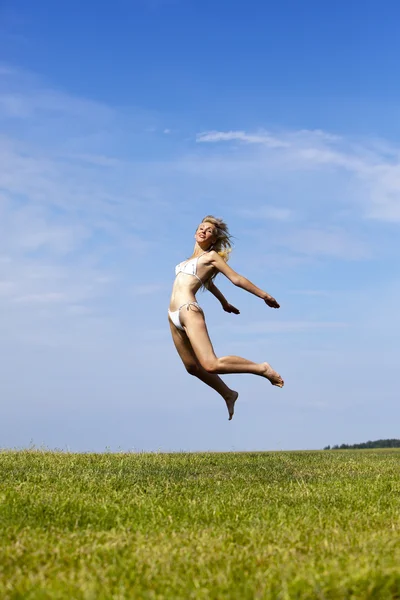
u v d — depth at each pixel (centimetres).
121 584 423
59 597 393
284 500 775
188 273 791
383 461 1357
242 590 409
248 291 789
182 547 521
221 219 817
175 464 1217
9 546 521
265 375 760
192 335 765
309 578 415
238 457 1373
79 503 706
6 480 907
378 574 413
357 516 663
